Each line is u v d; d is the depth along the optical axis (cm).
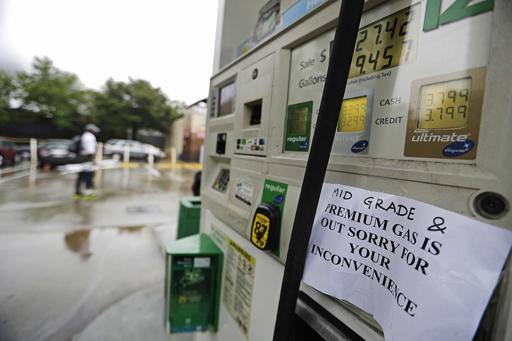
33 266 299
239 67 111
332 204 62
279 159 82
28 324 212
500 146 39
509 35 39
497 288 39
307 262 65
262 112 93
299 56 80
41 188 732
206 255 125
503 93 39
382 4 58
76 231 409
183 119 1817
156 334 203
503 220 38
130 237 394
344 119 65
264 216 81
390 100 55
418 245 46
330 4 67
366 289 54
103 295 251
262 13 114
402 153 53
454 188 44
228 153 118
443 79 47
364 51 62
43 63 2227
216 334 131
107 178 977
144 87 2356
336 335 60
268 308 90
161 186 870
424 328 43
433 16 49
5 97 2206
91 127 632
